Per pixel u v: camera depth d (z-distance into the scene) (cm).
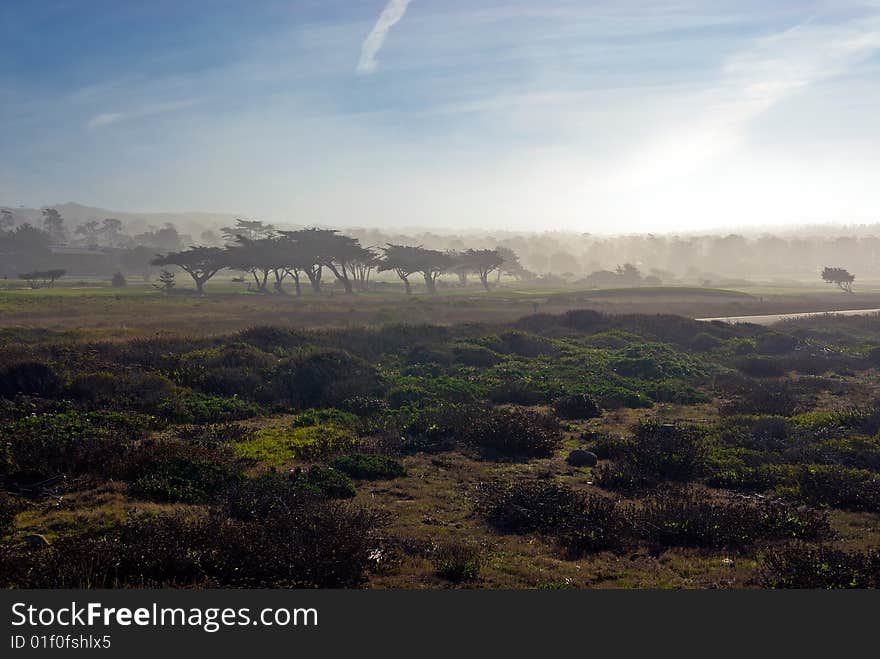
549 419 1681
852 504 1117
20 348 2123
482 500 1080
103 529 878
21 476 1115
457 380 2277
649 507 1043
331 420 1731
